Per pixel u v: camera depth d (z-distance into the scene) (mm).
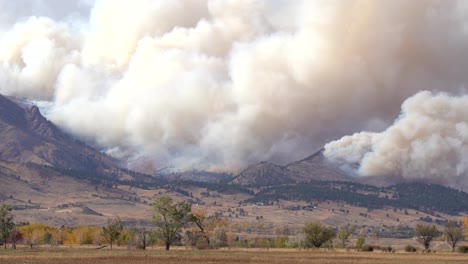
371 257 146625
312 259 133375
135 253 149500
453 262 129125
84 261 118812
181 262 118438
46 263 113062
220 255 143750
